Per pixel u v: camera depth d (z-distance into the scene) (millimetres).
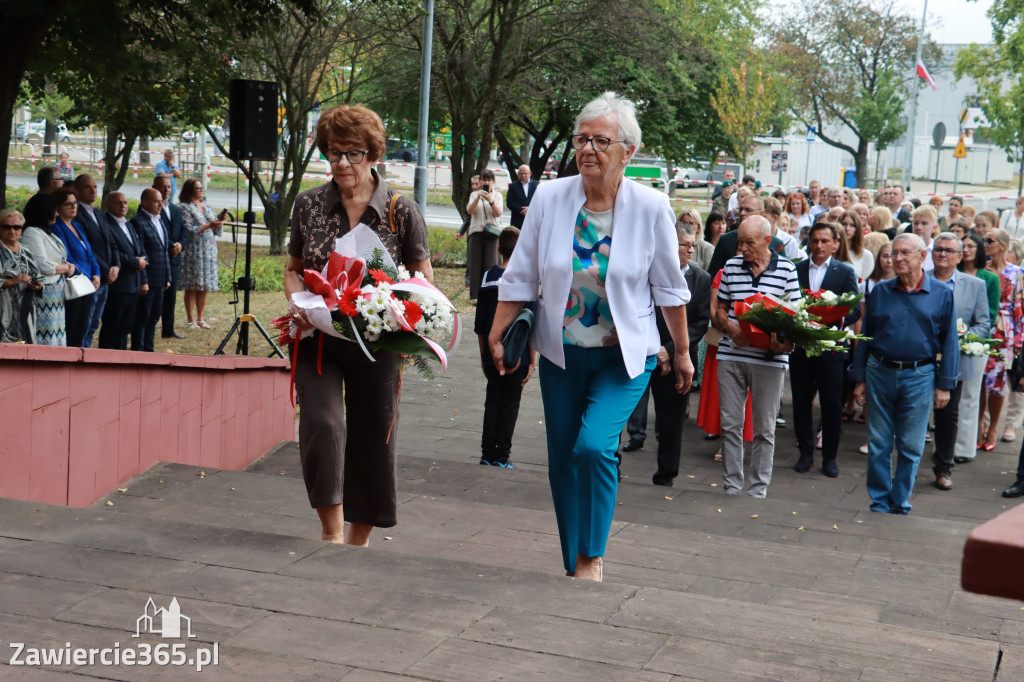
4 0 9641
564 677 2592
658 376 7383
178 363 6512
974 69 45031
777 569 5047
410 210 4016
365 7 20109
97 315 10742
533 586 3248
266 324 14641
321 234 3938
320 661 2654
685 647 2793
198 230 13930
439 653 2719
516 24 22344
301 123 22453
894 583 4887
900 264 6957
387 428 4117
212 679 2531
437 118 26094
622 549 5219
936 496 7949
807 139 53812
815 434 9750
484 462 7836
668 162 31328
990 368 9320
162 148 48969
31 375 4961
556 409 3832
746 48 36031
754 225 7004
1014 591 1088
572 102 26156
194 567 3307
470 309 15992
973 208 15445
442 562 3451
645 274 3680
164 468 6270
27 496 4969
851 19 45844
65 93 14008
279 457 8133
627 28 23453
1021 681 2619
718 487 7848
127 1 11656
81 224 10391
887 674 2648
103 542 3516
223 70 14312
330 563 3398
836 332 6797
